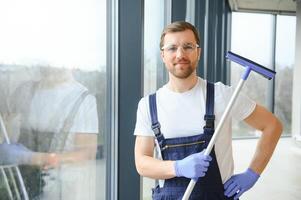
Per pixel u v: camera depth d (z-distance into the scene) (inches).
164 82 85.7
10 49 50.5
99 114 60.5
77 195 61.0
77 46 58.0
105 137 60.6
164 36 50.2
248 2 273.4
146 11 78.0
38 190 55.9
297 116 266.8
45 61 54.6
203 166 45.3
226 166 50.7
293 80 271.4
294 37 296.7
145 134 51.8
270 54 301.1
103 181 61.4
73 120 59.3
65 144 58.7
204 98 50.8
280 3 279.0
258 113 52.2
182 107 50.4
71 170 59.8
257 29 295.3
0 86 49.8
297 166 200.5
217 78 185.3
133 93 58.1
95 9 58.7
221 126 45.9
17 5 51.0
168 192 49.1
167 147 49.4
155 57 84.5
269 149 51.9
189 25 50.1
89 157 61.3
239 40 290.8
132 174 59.6
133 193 59.9
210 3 149.9
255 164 52.0
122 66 57.0
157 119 50.5
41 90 54.6
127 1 56.3
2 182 51.6
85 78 59.6
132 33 56.9
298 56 264.1
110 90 59.0
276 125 52.8
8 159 51.9
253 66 45.9
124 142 58.8
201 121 49.5
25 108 52.9
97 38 59.2
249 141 285.1
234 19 287.7
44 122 55.5
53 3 54.7
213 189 48.7
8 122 51.2
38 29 53.4
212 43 156.2
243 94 52.2
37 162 55.3
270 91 307.3
